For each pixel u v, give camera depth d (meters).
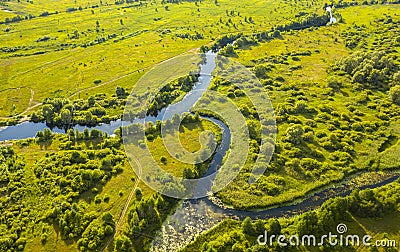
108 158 92.94
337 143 98.94
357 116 112.12
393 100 118.94
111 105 124.69
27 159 96.50
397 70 137.38
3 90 137.75
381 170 90.44
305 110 115.44
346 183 86.94
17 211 79.19
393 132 103.88
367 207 73.44
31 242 72.12
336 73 140.88
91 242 70.62
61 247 70.81
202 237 72.94
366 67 132.38
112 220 75.00
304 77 139.38
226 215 79.00
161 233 74.19
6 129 113.94
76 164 92.81
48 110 116.50
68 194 82.88
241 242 69.75
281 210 79.88
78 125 115.31
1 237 72.44
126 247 69.50
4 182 87.94
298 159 92.81
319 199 82.56
